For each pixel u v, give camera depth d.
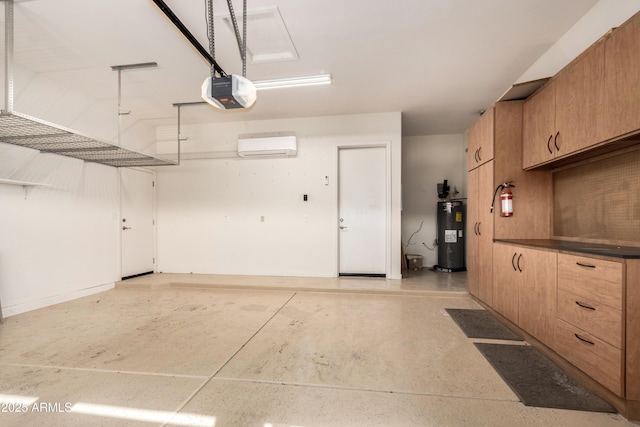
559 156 2.28
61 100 3.54
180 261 5.14
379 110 4.47
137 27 2.49
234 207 4.99
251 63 3.08
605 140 1.81
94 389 1.78
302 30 2.54
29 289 3.27
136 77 3.38
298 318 3.03
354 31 2.57
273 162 4.88
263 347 2.35
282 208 4.85
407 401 1.65
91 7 2.23
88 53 2.89
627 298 1.50
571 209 2.57
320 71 3.27
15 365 2.07
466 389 1.77
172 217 5.17
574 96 2.10
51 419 1.51
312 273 4.75
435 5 2.25
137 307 3.42
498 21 2.43
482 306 3.37
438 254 5.41
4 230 3.04
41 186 3.39
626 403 1.50
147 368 2.03
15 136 2.81
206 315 3.13
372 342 2.44
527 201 2.89
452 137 5.69
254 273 4.93
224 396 1.71
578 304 1.83
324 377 1.90
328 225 4.71
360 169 4.77
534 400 1.64
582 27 2.39
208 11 2.28
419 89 3.73
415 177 5.78
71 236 3.74
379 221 4.72
